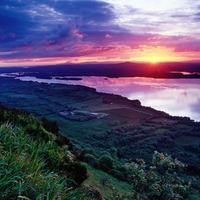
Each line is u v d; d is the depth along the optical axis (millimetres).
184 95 164625
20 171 3217
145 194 5309
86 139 75562
